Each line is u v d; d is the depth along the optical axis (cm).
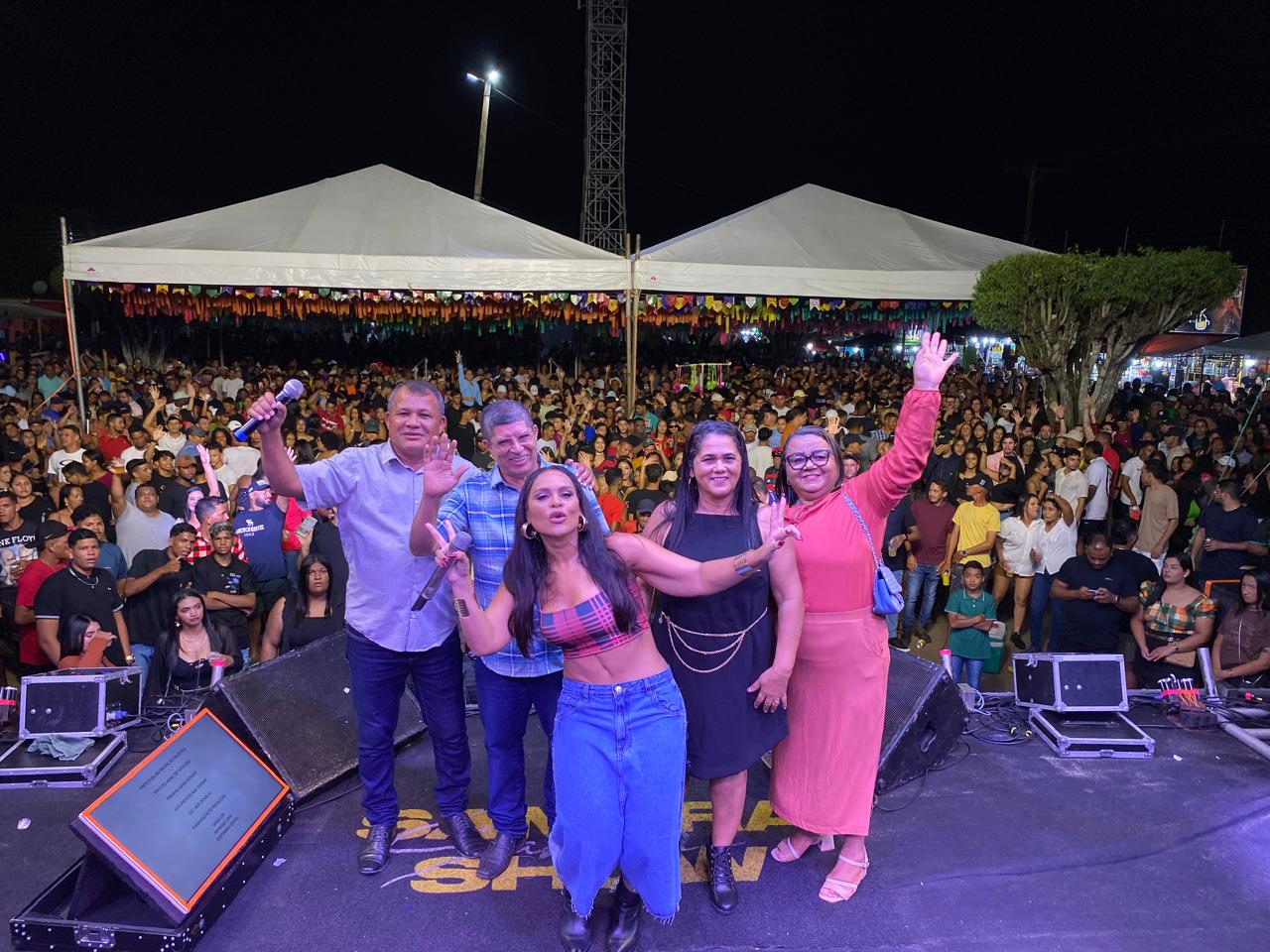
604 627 245
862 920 284
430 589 245
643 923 283
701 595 261
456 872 311
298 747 363
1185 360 2752
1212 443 991
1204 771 387
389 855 320
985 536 670
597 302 1090
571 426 1045
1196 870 313
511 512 293
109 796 280
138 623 512
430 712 315
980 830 338
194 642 454
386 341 2395
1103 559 550
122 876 265
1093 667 424
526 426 286
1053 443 966
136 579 514
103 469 726
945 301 1208
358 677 306
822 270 1090
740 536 276
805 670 294
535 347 2352
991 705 453
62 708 381
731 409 1267
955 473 827
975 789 370
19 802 350
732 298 1112
